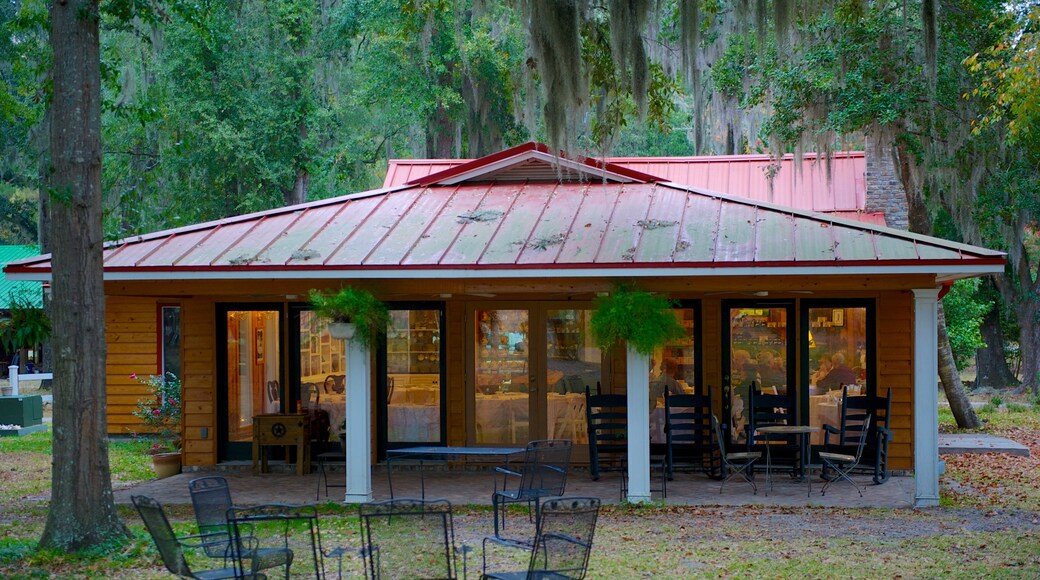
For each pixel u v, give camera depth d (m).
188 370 14.72
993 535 9.62
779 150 17.70
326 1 33.12
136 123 25.50
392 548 6.51
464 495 12.23
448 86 29.38
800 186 18.77
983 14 17.39
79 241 9.04
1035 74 15.30
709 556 8.79
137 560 8.73
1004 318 35.31
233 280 12.04
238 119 28.80
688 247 11.21
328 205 13.66
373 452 14.42
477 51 27.36
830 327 13.94
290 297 14.52
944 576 8.01
